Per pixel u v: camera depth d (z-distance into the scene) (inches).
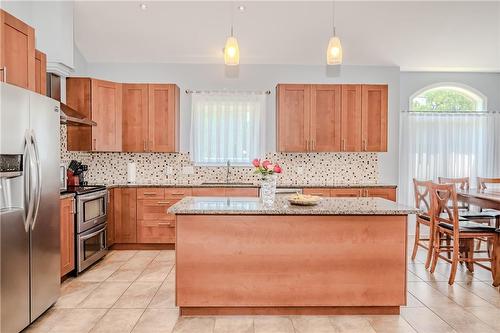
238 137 208.8
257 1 167.9
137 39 192.5
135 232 187.6
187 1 167.5
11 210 92.4
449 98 231.3
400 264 108.8
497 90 228.1
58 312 112.0
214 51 201.9
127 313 111.4
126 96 195.6
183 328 101.7
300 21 179.9
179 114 208.8
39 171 102.8
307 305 108.7
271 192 117.1
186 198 132.2
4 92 89.7
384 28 184.9
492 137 223.0
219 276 107.8
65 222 135.9
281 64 213.5
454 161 222.8
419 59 209.0
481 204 151.2
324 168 215.8
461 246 153.6
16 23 107.8
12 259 91.9
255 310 110.0
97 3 168.2
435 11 174.4
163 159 211.5
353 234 108.1
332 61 119.0
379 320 106.9
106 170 209.8
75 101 184.4
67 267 137.6
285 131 200.8
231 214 106.3
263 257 108.0
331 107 201.3
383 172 216.7
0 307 87.0
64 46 157.3
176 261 107.3
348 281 108.6
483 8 173.0
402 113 221.9
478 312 112.3
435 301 120.6
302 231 108.0
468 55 204.7
